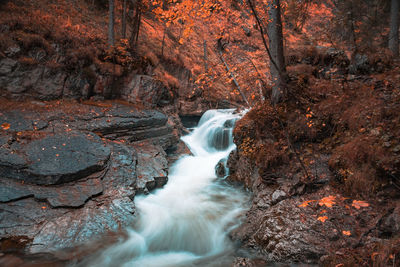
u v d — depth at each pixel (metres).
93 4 14.90
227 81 6.70
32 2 11.45
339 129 5.92
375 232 3.77
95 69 9.65
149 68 11.67
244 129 7.03
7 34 8.12
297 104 6.68
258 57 9.07
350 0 9.17
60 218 4.68
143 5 12.59
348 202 4.51
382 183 4.41
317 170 5.39
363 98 6.11
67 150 6.13
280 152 5.92
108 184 5.86
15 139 5.97
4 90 7.76
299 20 8.07
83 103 9.13
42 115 7.48
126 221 5.20
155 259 4.51
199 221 5.62
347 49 9.70
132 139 8.65
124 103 10.20
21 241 4.15
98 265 4.18
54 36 9.08
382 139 4.81
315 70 8.17
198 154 10.91
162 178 7.20
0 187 4.83
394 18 10.60
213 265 4.25
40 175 5.13
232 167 7.89
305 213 4.48
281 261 3.83
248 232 4.78
